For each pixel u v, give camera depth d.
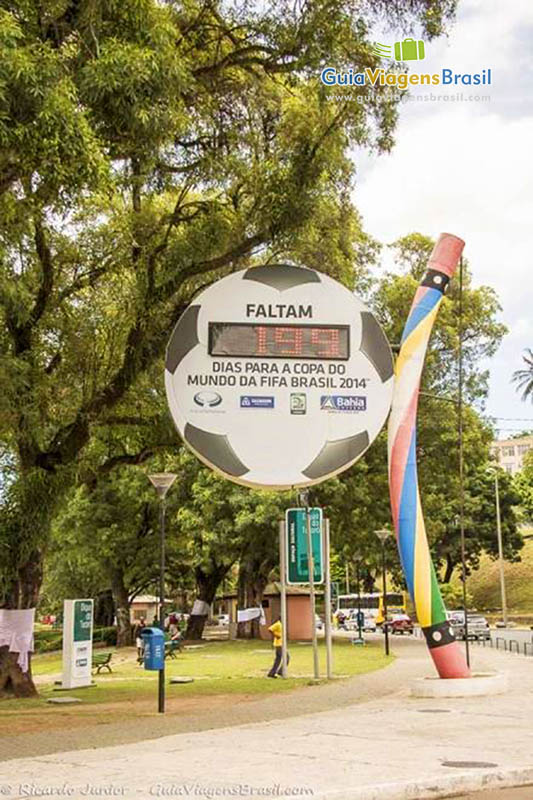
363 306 18.00
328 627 23.59
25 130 11.23
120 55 12.13
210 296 17.64
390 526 39.28
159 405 20.73
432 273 19.80
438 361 39.53
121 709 16.67
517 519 72.69
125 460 22.36
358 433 17.64
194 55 17.44
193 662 30.86
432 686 17.72
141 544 44.53
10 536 19.22
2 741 12.27
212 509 38.50
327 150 17.92
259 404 17.47
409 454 19.08
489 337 40.50
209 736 12.23
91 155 11.60
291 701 17.69
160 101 12.96
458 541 68.06
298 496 34.91
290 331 17.72
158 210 19.64
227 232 18.58
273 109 18.39
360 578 76.44
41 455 19.59
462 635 44.81
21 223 14.39
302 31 16.34
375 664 28.02
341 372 17.77
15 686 19.28
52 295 18.95
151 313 18.95
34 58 11.36
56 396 18.86
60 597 54.75
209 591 47.72
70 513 43.12
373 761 9.88
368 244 33.94
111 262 18.98
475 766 9.56
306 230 19.05
